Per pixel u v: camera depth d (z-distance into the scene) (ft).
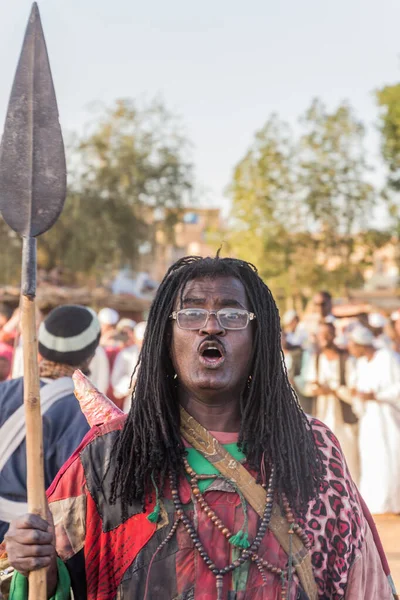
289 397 9.54
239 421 9.49
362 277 109.40
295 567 9.07
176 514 9.04
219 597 8.77
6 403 15.24
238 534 8.90
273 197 105.70
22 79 9.67
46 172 9.51
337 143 104.53
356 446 36.17
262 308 9.48
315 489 9.34
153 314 9.55
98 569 9.39
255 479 9.15
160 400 9.29
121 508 9.23
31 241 9.38
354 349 35.94
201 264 9.57
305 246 106.11
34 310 9.27
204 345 9.16
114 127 111.45
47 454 14.80
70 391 15.38
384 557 9.96
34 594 8.84
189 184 112.88
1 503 14.83
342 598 9.29
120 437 9.43
